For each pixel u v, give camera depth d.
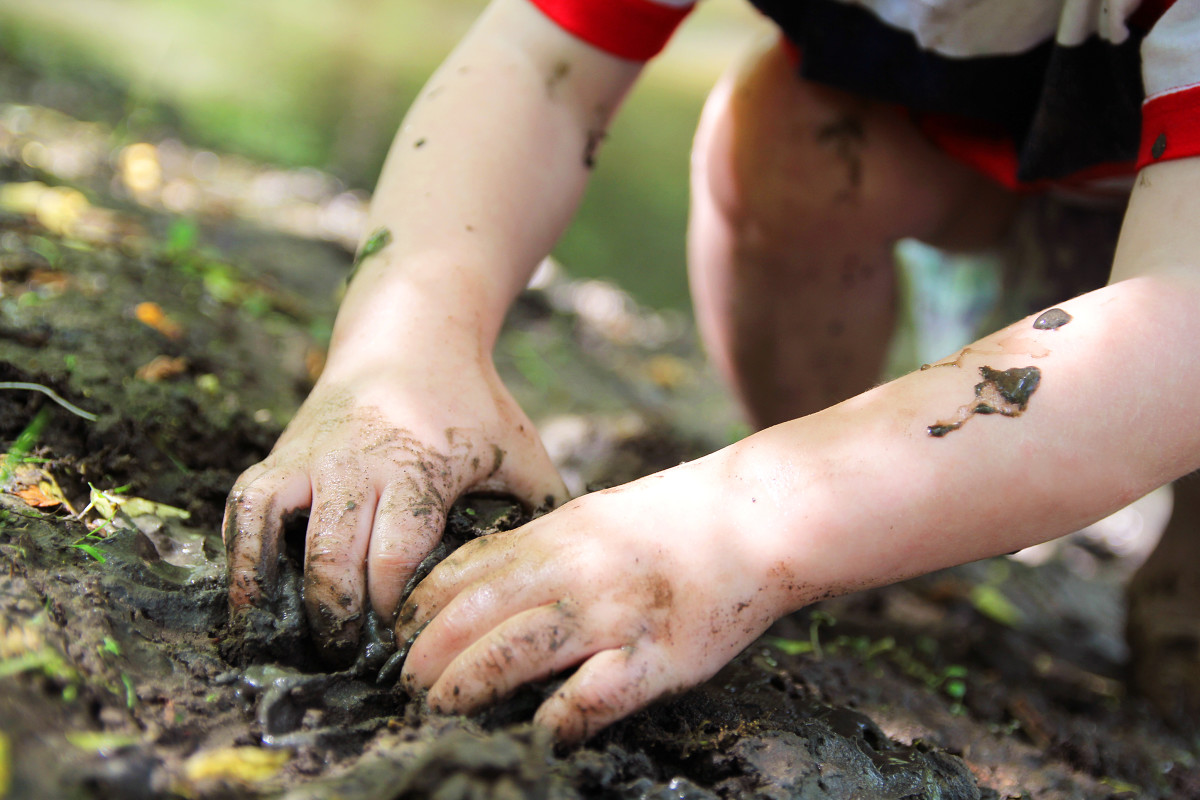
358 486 0.54
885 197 0.73
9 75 1.52
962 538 0.52
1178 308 0.52
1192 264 0.52
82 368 0.67
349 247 1.25
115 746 0.48
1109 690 0.78
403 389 0.57
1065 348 0.52
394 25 3.44
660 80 3.34
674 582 0.52
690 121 2.77
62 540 0.56
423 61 2.76
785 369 0.79
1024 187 0.68
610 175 2.11
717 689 0.57
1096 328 0.52
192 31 2.42
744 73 0.74
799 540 0.52
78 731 0.48
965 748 0.63
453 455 0.56
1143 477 0.52
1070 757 0.66
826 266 0.76
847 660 0.71
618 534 0.52
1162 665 0.76
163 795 0.47
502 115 0.63
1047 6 0.61
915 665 0.74
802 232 0.74
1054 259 0.78
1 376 0.64
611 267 1.63
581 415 1.00
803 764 0.54
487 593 0.52
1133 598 0.79
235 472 0.66
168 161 1.37
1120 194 0.71
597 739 0.52
